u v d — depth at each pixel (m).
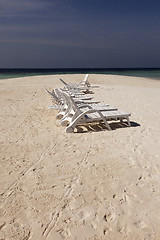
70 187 3.27
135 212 2.72
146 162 3.93
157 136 5.23
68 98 6.17
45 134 5.71
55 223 2.59
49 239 2.37
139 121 6.67
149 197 2.97
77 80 22.58
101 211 2.76
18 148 4.80
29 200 3.01
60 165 3.95
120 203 2.88
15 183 3.42
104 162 3.99
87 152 4.47
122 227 2.50
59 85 17.88
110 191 3.14
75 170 3.75
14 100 11.04
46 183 3.40
